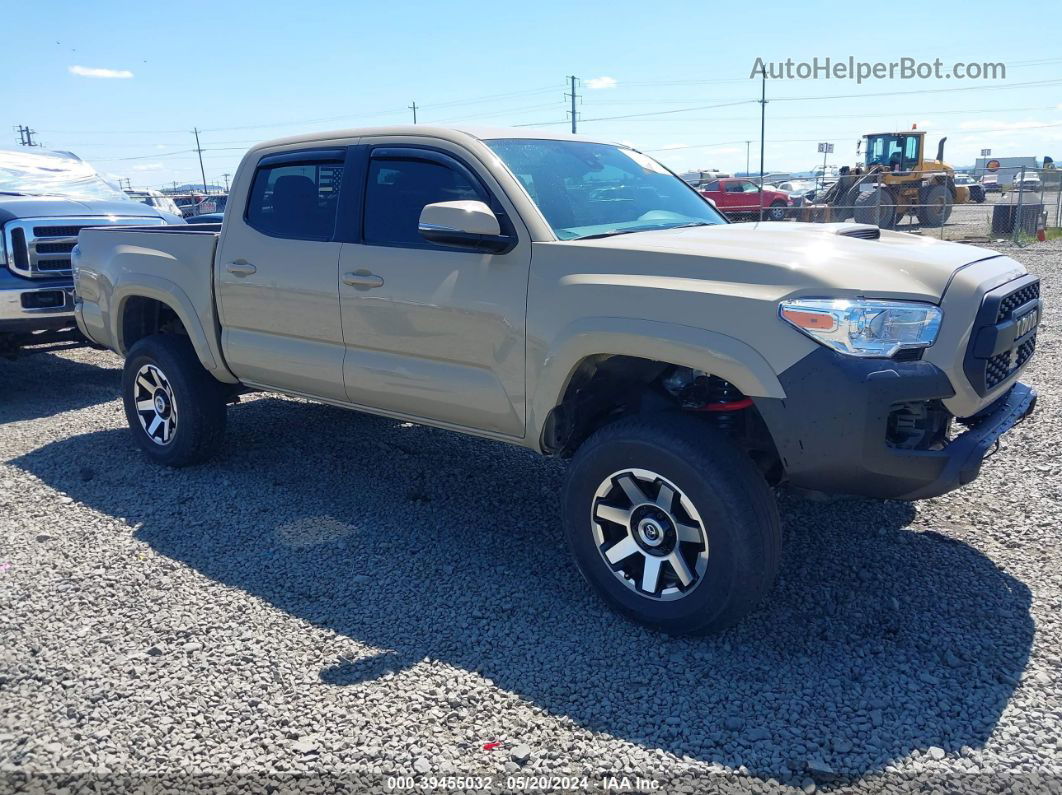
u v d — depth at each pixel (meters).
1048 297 11.19
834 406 2.99
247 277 4.77
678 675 3.16
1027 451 5.36
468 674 3.19
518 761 2.71
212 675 3.19
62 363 9.48
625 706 2.98
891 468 3.06
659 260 3.36
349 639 3.44
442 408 4.07
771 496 3.23
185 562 4.16
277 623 3.57
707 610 3.25
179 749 2.78
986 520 4.40
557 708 2.98
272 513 4.77
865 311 3.00
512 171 3.92
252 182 4.85
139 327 5.82
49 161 10.28
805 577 3.88
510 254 3.72
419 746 2.78
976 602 3.62
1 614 3.66
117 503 4.95
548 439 3.78
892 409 3.04
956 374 3.11
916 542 4.19
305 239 4.54
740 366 3.09
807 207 25.38
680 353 3.20
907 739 2.78
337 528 4.55
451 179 4.01
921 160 27.73
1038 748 2.71
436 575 4.00
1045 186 21.94
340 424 6.47
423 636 3.46
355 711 2.97
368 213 4.28
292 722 2.91
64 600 3.78
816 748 2.74
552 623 3.55
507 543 4.36
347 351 4.43
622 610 3.51
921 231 22.89
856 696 3.01
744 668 3.20
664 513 3.33
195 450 5.34
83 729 2.89
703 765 2.68
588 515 3.54
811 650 3.30
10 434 6.48
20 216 7.41
